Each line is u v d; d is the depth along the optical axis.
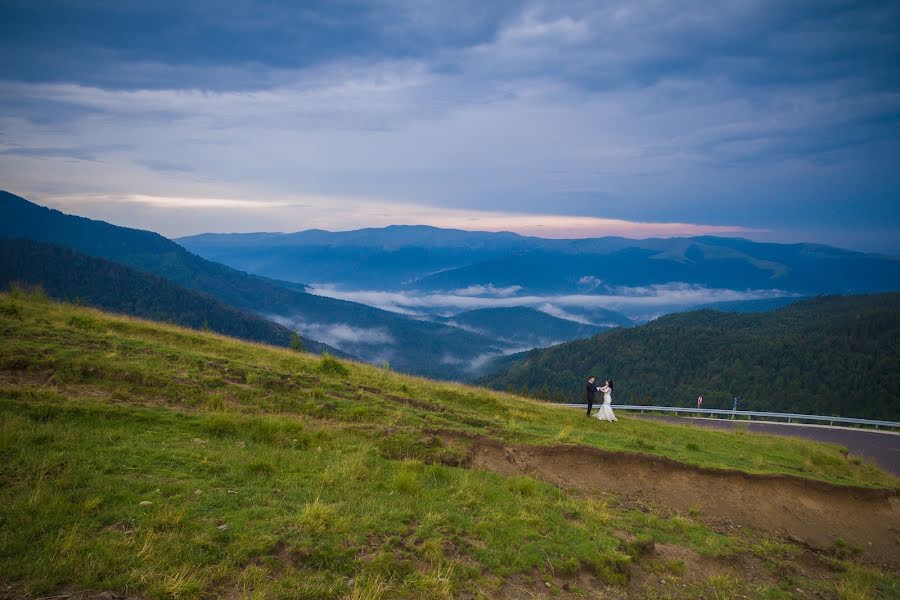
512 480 12.10
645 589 9.32
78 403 10.62
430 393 21.39
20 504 6.85
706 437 24.12
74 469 8.07
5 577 5.66
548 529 10.16
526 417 20.77
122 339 16.66
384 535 8.35
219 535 7.25
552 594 8.31
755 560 11.70
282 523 7.86
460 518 9.58
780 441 26.48
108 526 6.95
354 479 10.09
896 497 18.00
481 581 7.98
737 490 15.70
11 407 9.84
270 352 22.16
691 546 11.39
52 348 13.52
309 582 6.81
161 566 6.35
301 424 12.41
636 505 13.35
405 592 7.20
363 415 14.63
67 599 5.58
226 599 6.22
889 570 13.77
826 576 12.04
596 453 15.04
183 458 9.36
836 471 22.16
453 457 12.76
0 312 16.95
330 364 20.69
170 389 13.08
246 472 9.41
